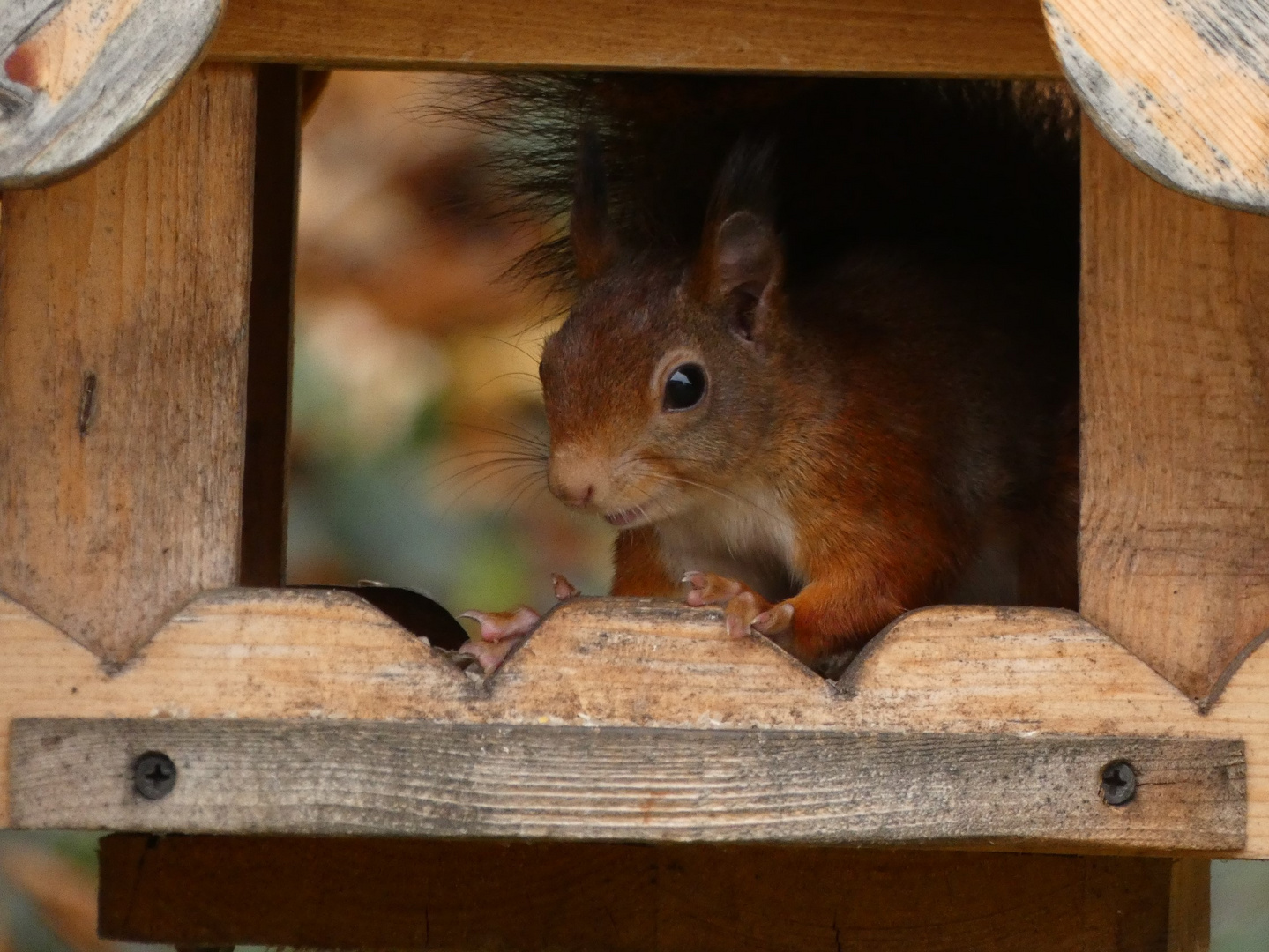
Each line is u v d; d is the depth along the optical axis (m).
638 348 7.70
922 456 8.09
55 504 6.89
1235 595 6.67
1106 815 6.35
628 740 6.45
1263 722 6.45
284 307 8.45
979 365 8.38
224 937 7.75
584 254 8.23
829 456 7.96
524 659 6.56
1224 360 6.71
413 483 13.05
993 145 9.33
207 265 6.94
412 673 6.58
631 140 9.27
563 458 7.58
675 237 9.06
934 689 6.50
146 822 6.45
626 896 7.76
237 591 6.70
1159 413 6.72
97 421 6.91
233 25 6.91
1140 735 6.43
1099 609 6.68
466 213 12.45
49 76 5.67
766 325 7.95
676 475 7.80
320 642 6.62
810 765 6.42
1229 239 6.71
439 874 7.79
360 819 6.44
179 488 6.89
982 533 8.34
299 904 7.77
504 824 6.44
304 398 13.04
